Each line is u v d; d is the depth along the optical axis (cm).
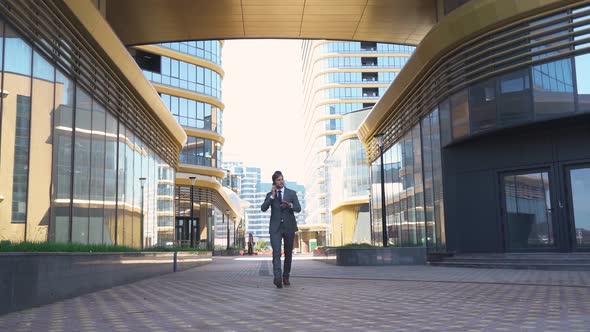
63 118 1442
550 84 1584
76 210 1540
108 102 1855
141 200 2442
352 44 10644
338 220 7106
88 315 636
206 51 5031
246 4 2394
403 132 2777
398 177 2952
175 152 3419
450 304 672
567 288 849
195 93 4878
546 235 1666
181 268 1942
